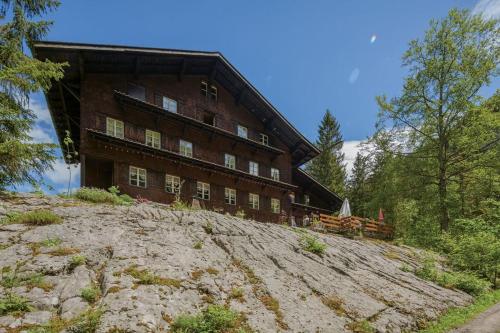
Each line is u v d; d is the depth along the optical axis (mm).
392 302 11656
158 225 12391
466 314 12352
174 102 27297
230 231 13797
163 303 7617
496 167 27344
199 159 27859
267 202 32562
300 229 18859
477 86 27719
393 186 31297
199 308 7957
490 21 26984
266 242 13859
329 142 64188
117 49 21969
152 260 9484
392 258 18859
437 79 29031
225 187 29062
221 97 30953
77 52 20500
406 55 30391
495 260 18562
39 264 8188
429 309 12023
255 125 33562
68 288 7602
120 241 10281
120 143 21984
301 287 10727
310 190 41719
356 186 59531
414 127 30469
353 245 18891
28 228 10117
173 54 25094
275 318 8484
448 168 30312
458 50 28156
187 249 10844
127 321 6664
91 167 23641
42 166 13398
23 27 14297
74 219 11453
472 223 22703
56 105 25391
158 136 25703
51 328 6289
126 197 18234
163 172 24969
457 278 16906
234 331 7449
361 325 9359
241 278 10117
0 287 7211
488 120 26609
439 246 25047
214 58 28109
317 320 8953
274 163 34688
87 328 6277
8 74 12555
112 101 23469
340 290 11367
